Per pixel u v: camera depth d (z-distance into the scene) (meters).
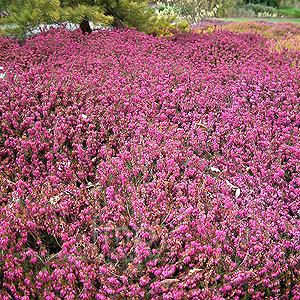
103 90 6.34
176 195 3.89
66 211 3.51
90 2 11.12
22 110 5.48
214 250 3.13
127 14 11.83
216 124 5.53
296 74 7.78
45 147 4.52
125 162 4.39
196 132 5.41
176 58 9.36
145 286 2.96
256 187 4.23
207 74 7.71
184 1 20.06
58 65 7.95
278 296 2.94
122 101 5.96
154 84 6.88
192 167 4.31
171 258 3.14
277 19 28.94
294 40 13.10
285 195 4.01
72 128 4.94
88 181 4.47
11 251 2.97
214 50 10.16
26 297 2.57
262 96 6.70
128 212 3.55
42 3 9.60
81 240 3.21
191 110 6.10
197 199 3.79
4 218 3.34
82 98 5.99
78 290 2.89
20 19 9.56
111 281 2.82
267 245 3.27
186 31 12.94
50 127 5.12
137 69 7.59
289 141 5.15
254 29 17.31
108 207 3.59
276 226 3.43
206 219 3.50
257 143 5.07
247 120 5.61
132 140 4.83
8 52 8.73
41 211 3.38
